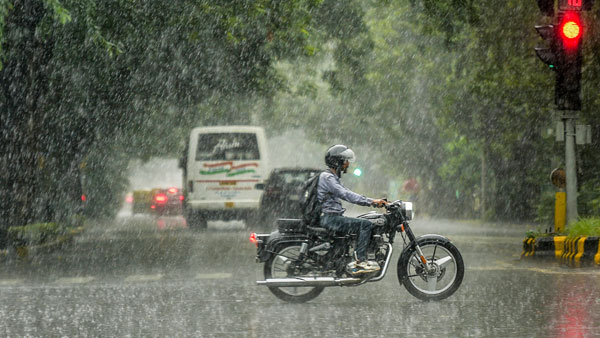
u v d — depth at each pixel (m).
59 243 53.50
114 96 74.19
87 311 24.58
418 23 81.19
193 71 75.44
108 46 48.03
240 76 78.06
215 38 70.50
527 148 88.50
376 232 25.89
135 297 27.61
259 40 74.38
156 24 58.12
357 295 27.48
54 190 75.12
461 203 108.44
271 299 26.83
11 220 55.09
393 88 109.00
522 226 79.62
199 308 24.95
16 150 55.47
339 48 90.06
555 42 36.06
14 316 23.77
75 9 46.69
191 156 75.81
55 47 56.19
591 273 32.78
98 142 88.75
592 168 61.66
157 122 103.19
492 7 61.97
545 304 24.62
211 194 75.50
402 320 22.27
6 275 37.00
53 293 29.08
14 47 51.12
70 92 67.12
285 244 25.91
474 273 33.00
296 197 71.00
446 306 24.69
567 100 36.56
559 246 37.44
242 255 45.03
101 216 113.31
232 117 106.44
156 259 43.38
